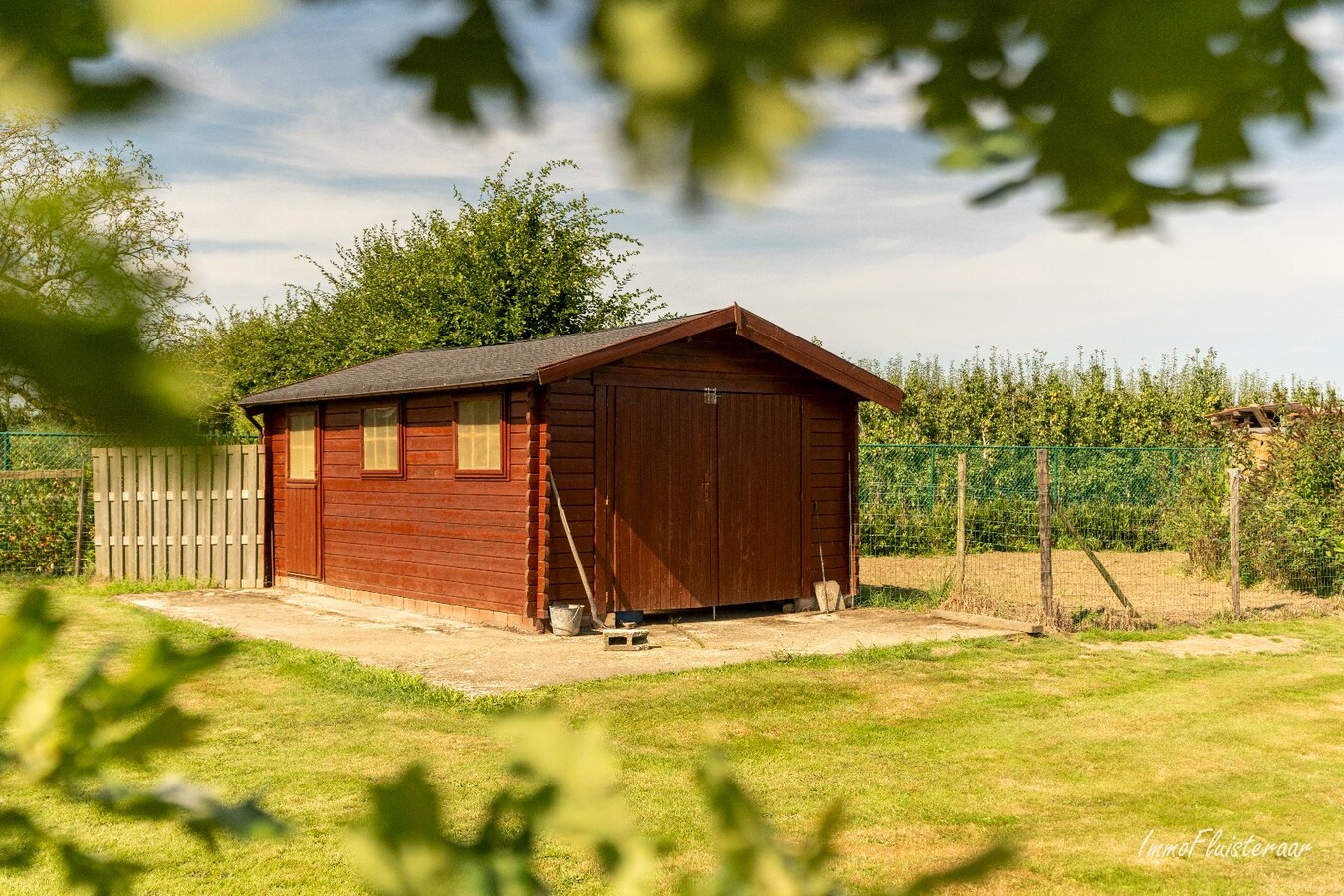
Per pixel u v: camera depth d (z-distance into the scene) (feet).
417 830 1.87
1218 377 98.78
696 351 43.88
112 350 1.43
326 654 34.14
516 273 83.56
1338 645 38.81
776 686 31.24
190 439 1.50
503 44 1.50
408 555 46.32
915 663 34.83
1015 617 42.34
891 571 62.54
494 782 21.54
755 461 45.57
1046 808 21.30
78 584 52.06
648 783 22.03
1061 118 1.55
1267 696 30.81
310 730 25.79
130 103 1.23
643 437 42.42
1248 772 23.77
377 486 48.03
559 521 40.42
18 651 1.96
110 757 2.01
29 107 1.20
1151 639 39.65
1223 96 1.51
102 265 1.51
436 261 86.02
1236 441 66.18
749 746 25.40
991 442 87.71
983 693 30.83
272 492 55.21
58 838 2.51
